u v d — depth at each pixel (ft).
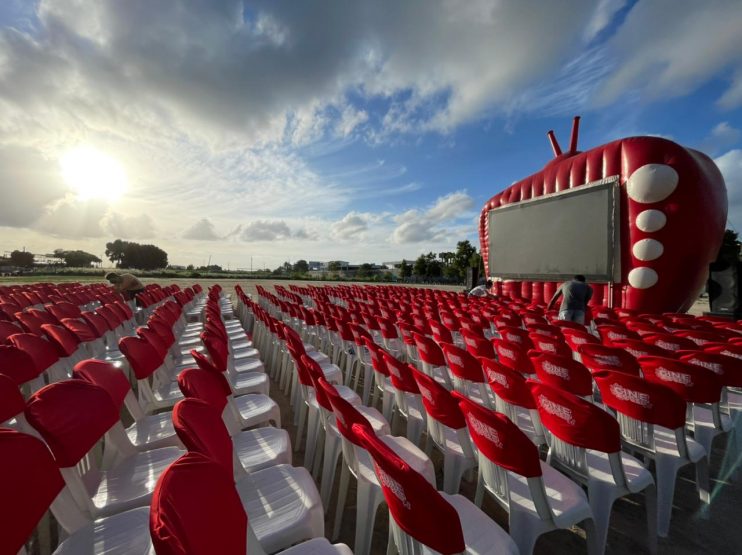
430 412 7.91
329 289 57.62
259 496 6.19
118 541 5.16
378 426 9.20
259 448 8.04
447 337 16.55
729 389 12.51
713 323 18.89
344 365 18.44
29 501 4.20
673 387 9.16
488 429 5.75
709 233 29.12
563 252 36.88
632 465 7.20
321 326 21.83
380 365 11.72
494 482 6.41
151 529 2.59
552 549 7.50
